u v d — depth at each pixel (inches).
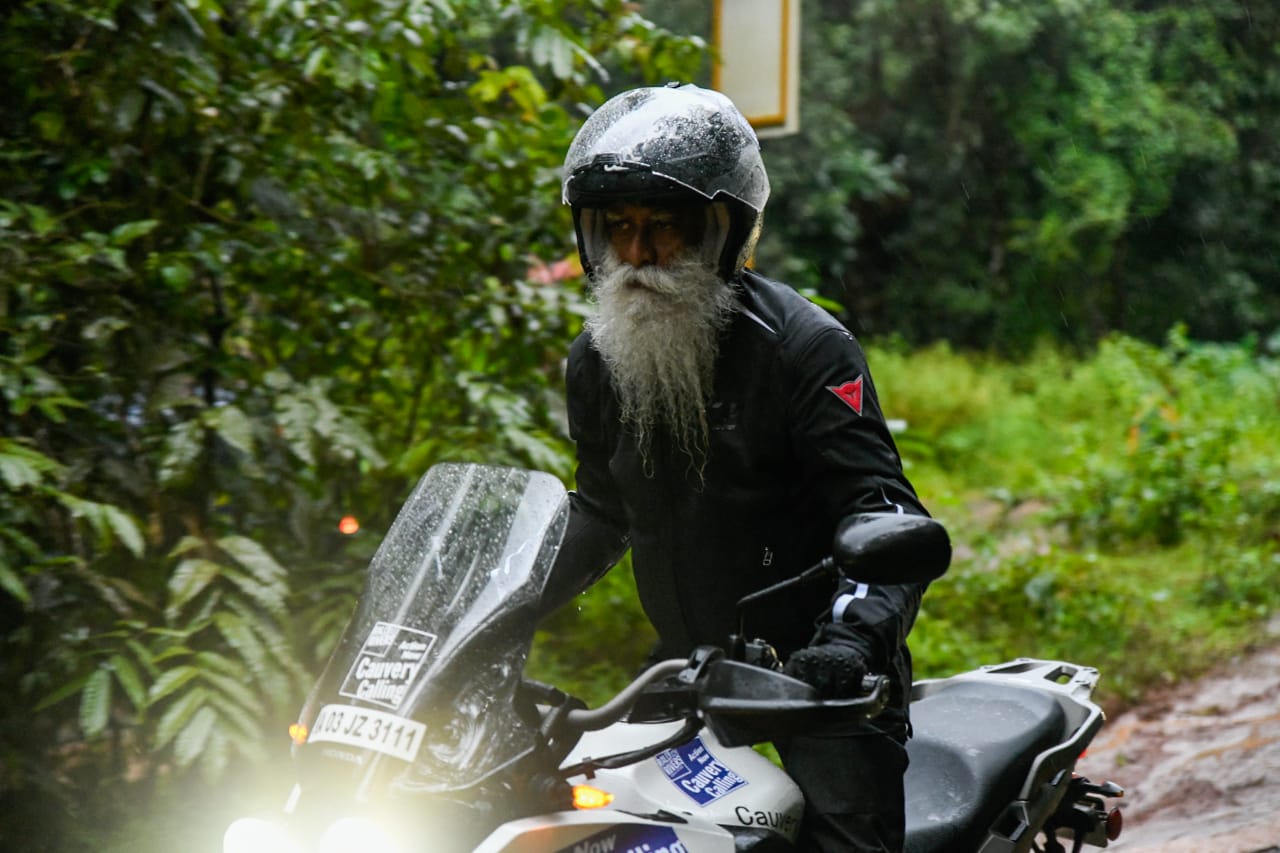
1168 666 288.2
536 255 222.5
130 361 177.2
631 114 107.0
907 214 873.5
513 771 90.7
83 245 170.2
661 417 111.1
